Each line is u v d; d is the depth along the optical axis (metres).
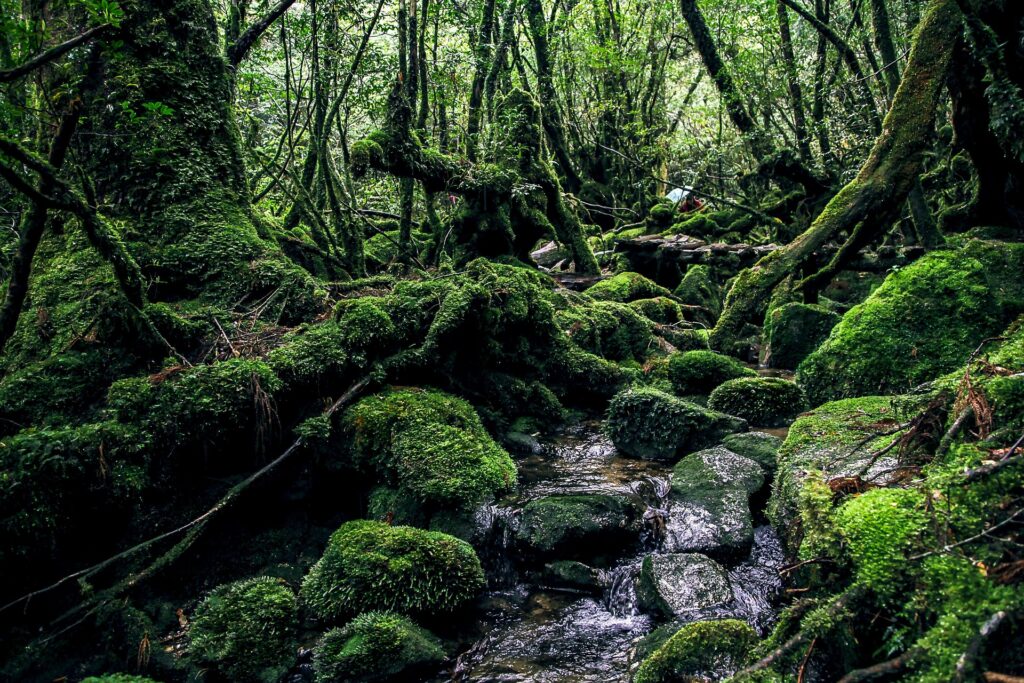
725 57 14.91
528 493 4.21
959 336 4.98
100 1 3.06
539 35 13.08
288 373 4.30
